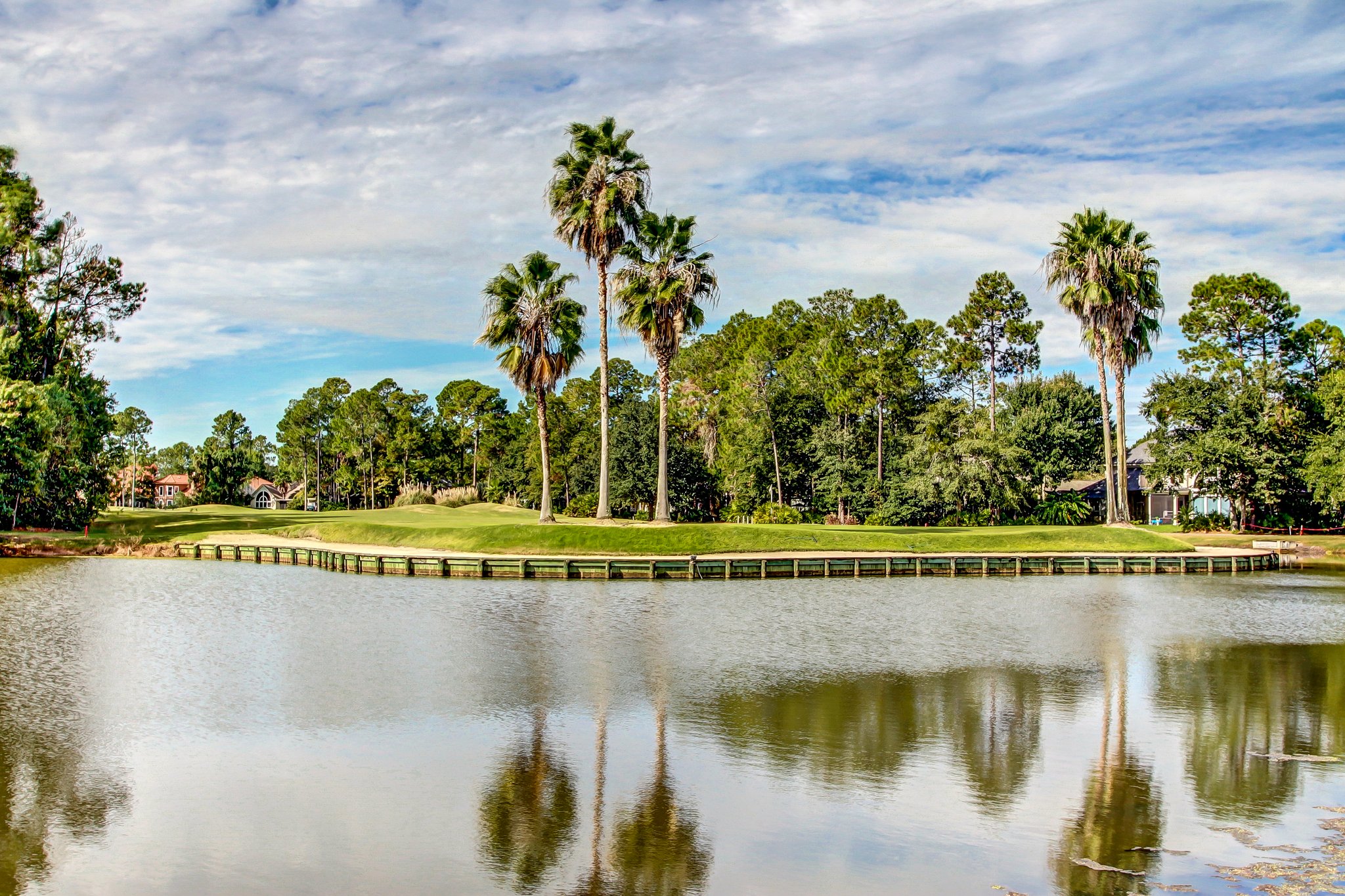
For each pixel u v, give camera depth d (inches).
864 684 924.6
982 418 3211.1
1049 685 929.5
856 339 3784.5
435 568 1823.3
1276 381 3125.0
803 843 528.7
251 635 1174.3
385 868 495.8
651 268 2183.8
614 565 1809.8
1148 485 3361.2
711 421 3878.0
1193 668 1017.5
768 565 1859.0
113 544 2276.1
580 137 2130.9
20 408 2135.8
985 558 1974.7
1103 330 2551.7
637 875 487.8
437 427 5403.5
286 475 6397.6
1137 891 467.5
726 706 831.7
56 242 2449.6
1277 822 561.3
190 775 643.5
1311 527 2940.5
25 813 571.5
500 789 616.4
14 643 1109.7
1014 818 566.3
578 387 4242.1
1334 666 1035.3
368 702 840.9
